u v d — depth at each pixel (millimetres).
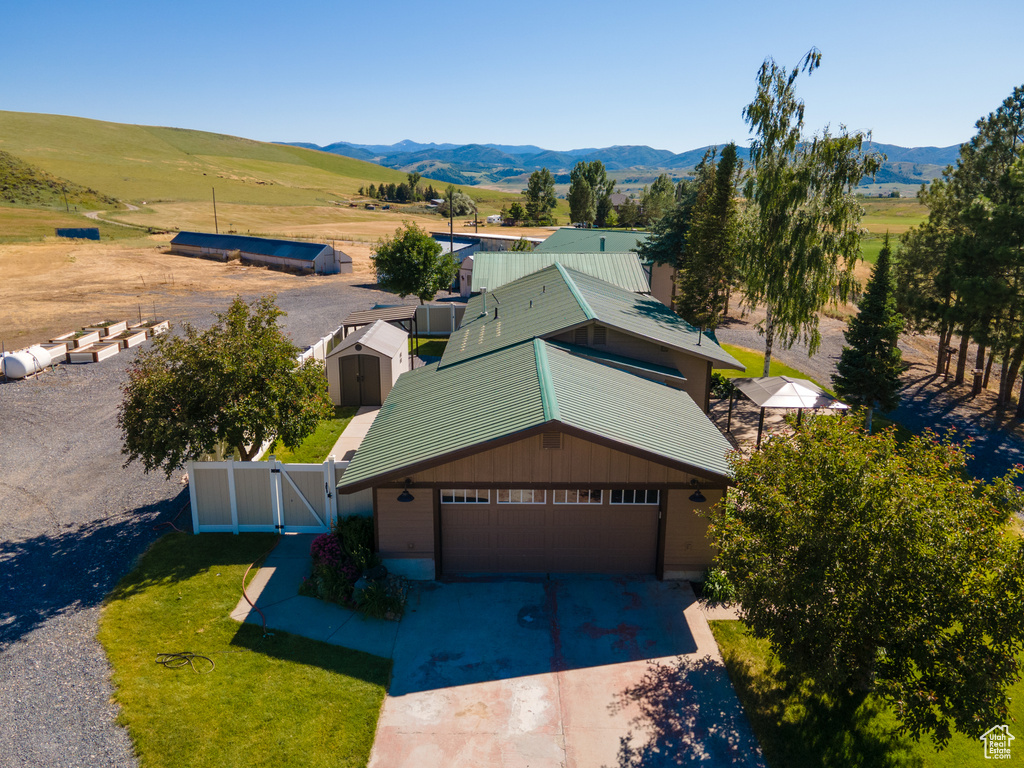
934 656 8922
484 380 17422
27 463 20016
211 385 15422
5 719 10062
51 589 13641
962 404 28812
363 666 11695
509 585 14383
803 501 10133
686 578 14609
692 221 35656
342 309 46125
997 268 26766
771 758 9906
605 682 11438
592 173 148000
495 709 10773
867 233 28766
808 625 9703
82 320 40812
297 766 9438
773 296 29438
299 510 16047
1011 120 28734
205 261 70688
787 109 28938
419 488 13758
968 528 9367
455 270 46125
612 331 20594
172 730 9930
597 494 14398
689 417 16703
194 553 15203
